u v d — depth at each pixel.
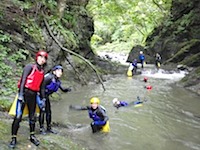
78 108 8.99
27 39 12.24
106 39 51.19
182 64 22.42
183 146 6.87
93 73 16.47
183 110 10.02
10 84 9.33
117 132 7.71
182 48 24.92
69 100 11.17
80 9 19.45
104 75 18.69
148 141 7.16
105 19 38.16
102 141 7.04
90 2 28.94
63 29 15.04
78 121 8.51
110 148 6.64
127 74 19.12
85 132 7.52
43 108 5.44
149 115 9.38
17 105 4.87
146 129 8.02
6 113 7.33
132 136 7.47
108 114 9.45
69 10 17.88
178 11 28.22
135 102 11.09
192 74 14.90
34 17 13.50
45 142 5.65
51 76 6.17
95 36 48.47
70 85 13.41
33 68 5.00
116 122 8.59
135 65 19.91
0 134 5.37
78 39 18.05
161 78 18.05
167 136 7.53
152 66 24.97
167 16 31.41
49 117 6.48
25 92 4.96
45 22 13.91
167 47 27.14
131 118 9.05
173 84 15.36
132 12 37.81
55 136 6.29
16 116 4.88
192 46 23.89
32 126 5.32
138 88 14.28
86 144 6.64
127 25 46.34
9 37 10.98
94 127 7.46
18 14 12.30
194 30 25.52
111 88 14.24
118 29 49.12
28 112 5.21
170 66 23.61
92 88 14.05
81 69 15.44
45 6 14.56
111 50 43.03
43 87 5.45
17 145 5.06
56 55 13.80
